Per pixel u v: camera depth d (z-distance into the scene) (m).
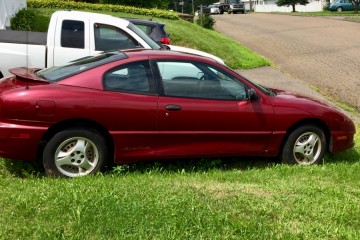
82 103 5.30
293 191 5.04
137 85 5.61
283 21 37.28
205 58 6.05
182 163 6.19
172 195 4.61
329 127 6.50
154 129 5.61
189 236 3.85
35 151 5.27
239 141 6.04
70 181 5.04
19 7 17.98
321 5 58.03
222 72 6.03
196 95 5.84
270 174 5.84
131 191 4.68
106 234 3.82
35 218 4.03
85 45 8.41
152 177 5.41
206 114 5.79
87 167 5.47
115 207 4.21
